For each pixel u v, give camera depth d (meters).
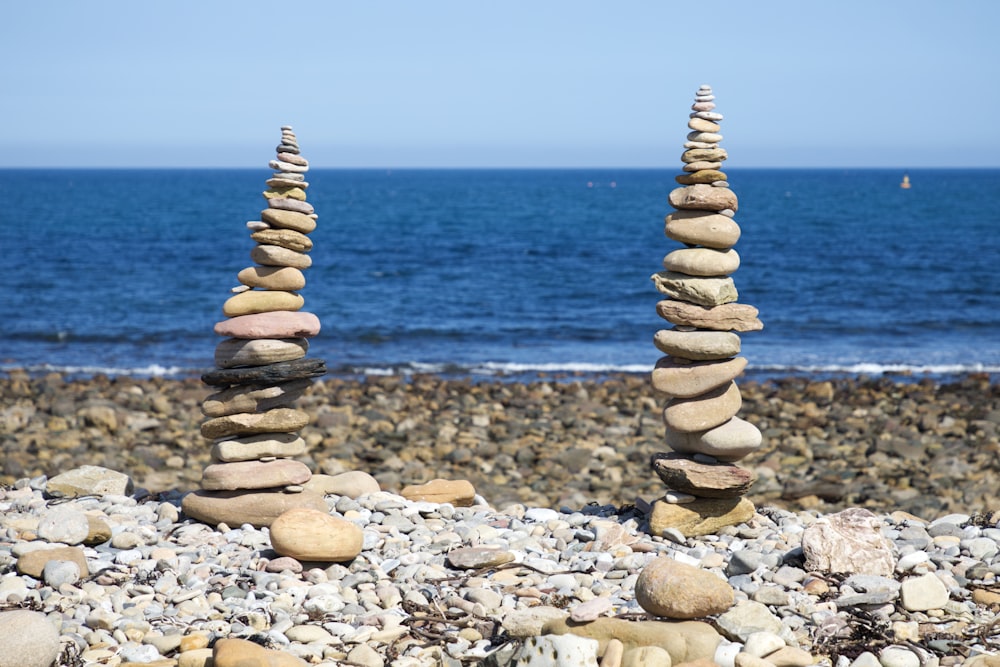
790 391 17.14
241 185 146.38
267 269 7.72
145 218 64.81
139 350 22.17
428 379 18.67
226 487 7.48
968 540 6.99
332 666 5.21
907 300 29.16
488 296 30.52
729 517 7.41
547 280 33.97
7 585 6.20
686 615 5.32
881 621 5.75
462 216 69.75
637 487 11.64
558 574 6.41
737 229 7.34
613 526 7.44
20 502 8.21
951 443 13.49
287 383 7.69
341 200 94.94
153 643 5.41
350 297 30.16
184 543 7.20
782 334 24.28
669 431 7.56
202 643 5.40
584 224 61.16
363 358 21.55
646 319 26.83
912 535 7.31
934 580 5.96
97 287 30.91
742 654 5.04
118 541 7.09
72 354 21.64
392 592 6.10
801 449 13.17
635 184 157.62
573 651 4.84
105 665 5.21
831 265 36.91
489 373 19.97
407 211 75.94
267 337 7.61
